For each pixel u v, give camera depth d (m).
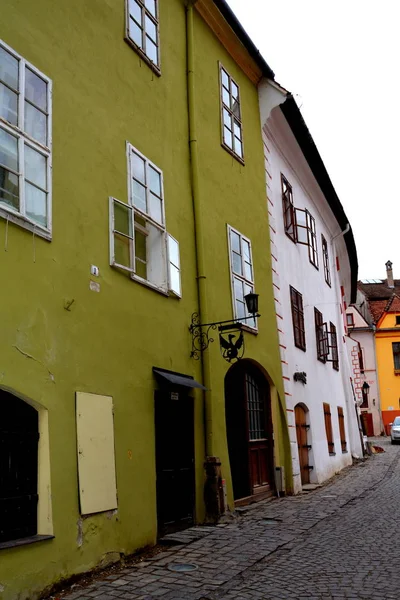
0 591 5.32
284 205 15.83
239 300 11.91
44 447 6.23
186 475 9.29
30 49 6.90
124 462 7.54
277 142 15.87
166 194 9.82
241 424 11.90
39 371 6.26
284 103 14.66
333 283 22.42
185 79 11.20
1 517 5.71
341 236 23.53
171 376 8.80
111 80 8.61
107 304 7.65
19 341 6.02
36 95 6.91
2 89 6.36
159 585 6.24
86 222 7.44
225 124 12.62
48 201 6.77
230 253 11.81
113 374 7.57
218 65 12.68
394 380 45.69
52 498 6.17
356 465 20.78
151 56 10.01
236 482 11.35
